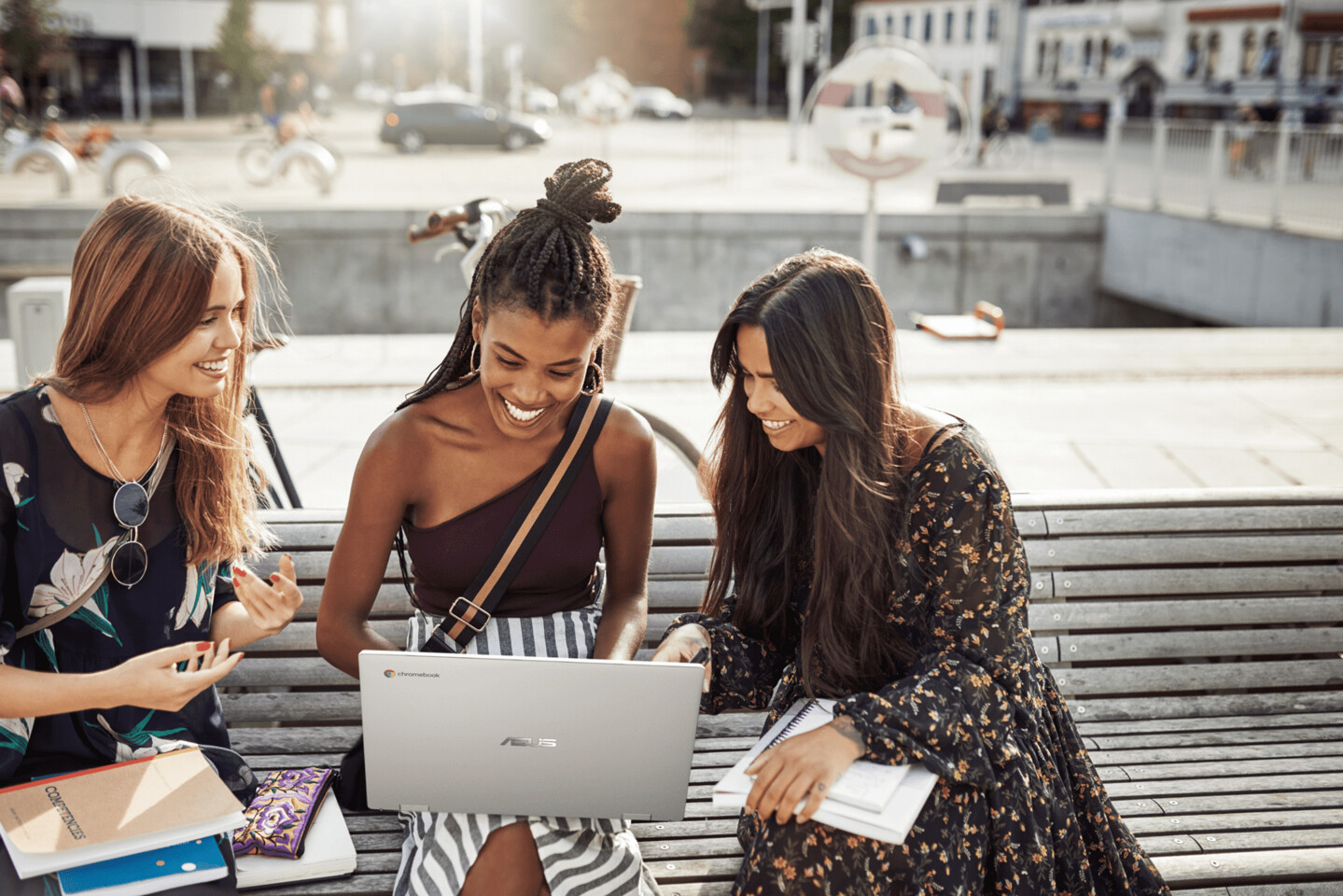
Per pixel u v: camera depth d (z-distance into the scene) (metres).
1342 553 2.70
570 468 2.06
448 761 1.82
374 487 2.03
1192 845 2.17
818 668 2.03
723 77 61.97
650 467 2.13
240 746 2.40
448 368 2.05
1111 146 13.58
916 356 8.39
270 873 1.90
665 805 1.86
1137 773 2.42
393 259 11.71
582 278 1.86
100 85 38.28
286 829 1.96
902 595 1.96
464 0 57.41
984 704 1.84
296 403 6.75
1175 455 6.01
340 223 11.55
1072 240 13.09
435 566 2.08
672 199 15.62
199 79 39.91
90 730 2.01
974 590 1.89
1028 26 46.88
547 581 2.10
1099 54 42.53
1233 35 36.28
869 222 7.65
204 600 2.10
